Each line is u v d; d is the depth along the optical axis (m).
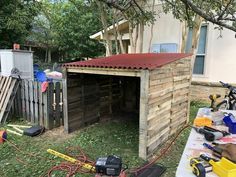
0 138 4.18
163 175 3.14
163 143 4.21
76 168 3.24
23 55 6.72
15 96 5.62
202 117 2.44
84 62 4.52
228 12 2.15
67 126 4.76
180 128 5.01
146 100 3.44
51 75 11.16
